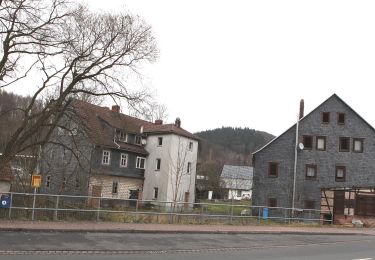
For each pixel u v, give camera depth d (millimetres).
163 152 57031
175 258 14516
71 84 27609
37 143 27844
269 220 31656
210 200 82125
